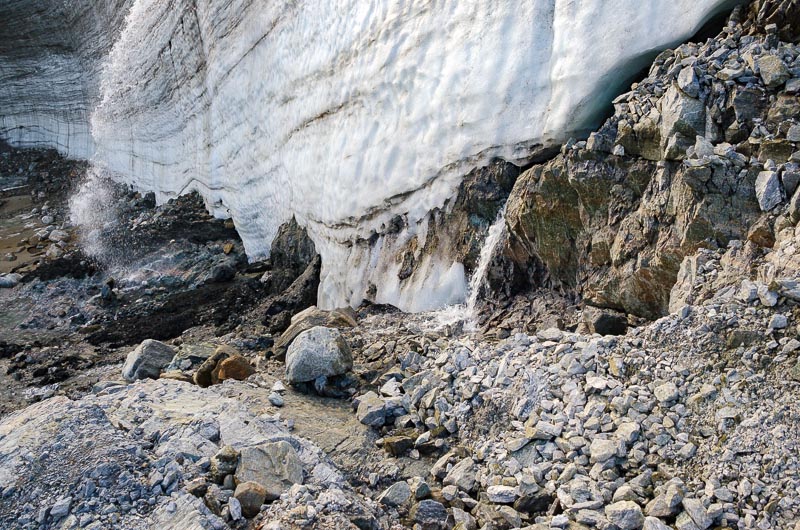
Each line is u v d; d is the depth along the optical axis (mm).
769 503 3102
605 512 3396
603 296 5207
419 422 4699
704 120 4609
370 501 3846
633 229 4973
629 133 5012
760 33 4652
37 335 11977
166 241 15461
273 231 12812
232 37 13516
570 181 5383
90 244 16578
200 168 16812
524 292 6266
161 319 11602
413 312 7344
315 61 10039
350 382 5410
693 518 3197
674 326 4090
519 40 6242
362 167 8594
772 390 3502
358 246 8852
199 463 3840
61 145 29031
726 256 4277
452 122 6977
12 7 27344
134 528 3387
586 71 5504
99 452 3838
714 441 3496
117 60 21906
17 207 23875
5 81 30516
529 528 3451
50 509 3492
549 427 4004
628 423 3787
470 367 4879
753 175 4281
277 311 10383
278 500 3586
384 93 8211
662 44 5113
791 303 3730
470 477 4008
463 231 6902
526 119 6113
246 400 5121
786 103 4312
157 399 4938
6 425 4383
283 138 11633
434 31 7359
